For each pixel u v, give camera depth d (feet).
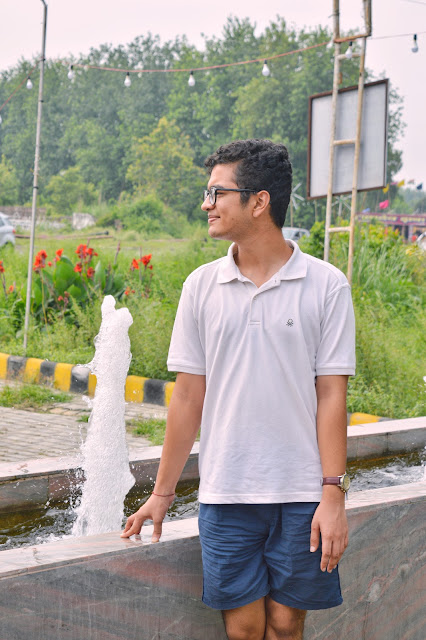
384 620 8.38
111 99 140.56
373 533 8.12
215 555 6.35
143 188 120.26
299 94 124.77
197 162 133.08
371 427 13.65
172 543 6.70
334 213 76.74
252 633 6.53
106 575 6.29
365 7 21.31
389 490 8.84
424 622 8.85
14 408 21.95
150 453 11.22
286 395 6.20
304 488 6.17
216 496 6.27
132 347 24.88
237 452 6.25
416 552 8.61
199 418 6.72
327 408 6.15
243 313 6.27
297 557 6.18
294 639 6.55
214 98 132.57
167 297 32.32
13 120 141.18
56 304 30.99
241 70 132.67
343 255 35.86
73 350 27.25
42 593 5.93
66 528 9.91
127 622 6.45
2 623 5.73
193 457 11.51
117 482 10.55
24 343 27.61
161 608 6.66
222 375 6.36
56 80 140.87
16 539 9.37
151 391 23.09
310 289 6.25
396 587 8.45
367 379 22.31
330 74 125.70
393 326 30.14
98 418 10.68
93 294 31.07
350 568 7.93
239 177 6.24
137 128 133.90
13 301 32.55
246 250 6.40
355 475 12.40
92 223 104.06
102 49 142.51
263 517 6.31
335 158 22.56
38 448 17.58
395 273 38.63
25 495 9.92
